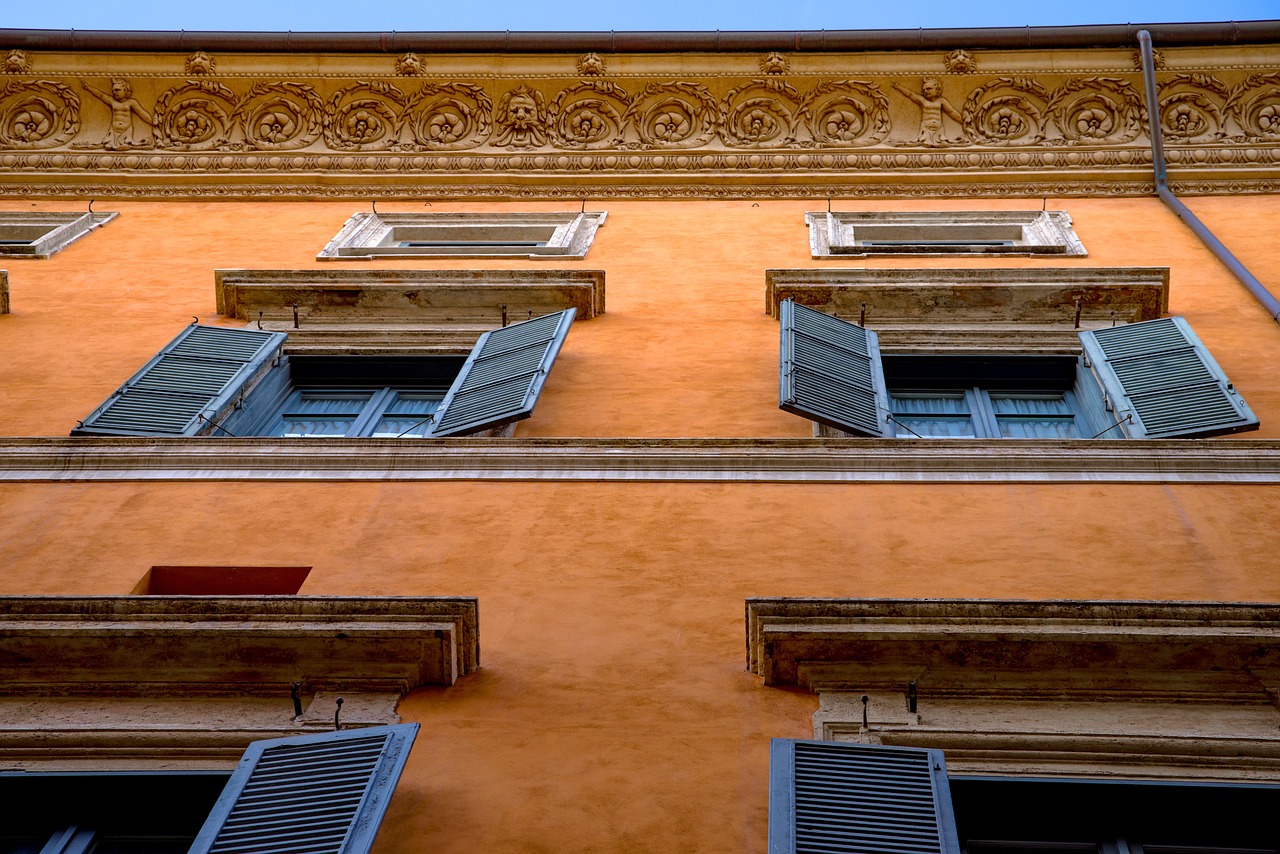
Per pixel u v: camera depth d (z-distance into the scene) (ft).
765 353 38.32
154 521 29.43
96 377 37.78
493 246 52.90
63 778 21.53
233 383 35.96
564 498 29.89
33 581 27.25
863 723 22.30
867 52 57.72
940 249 48.34
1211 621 23.17
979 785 21.18
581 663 24.29
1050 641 22.98
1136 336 37.63
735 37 57.67
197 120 58.39
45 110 58.65
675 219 52.70
